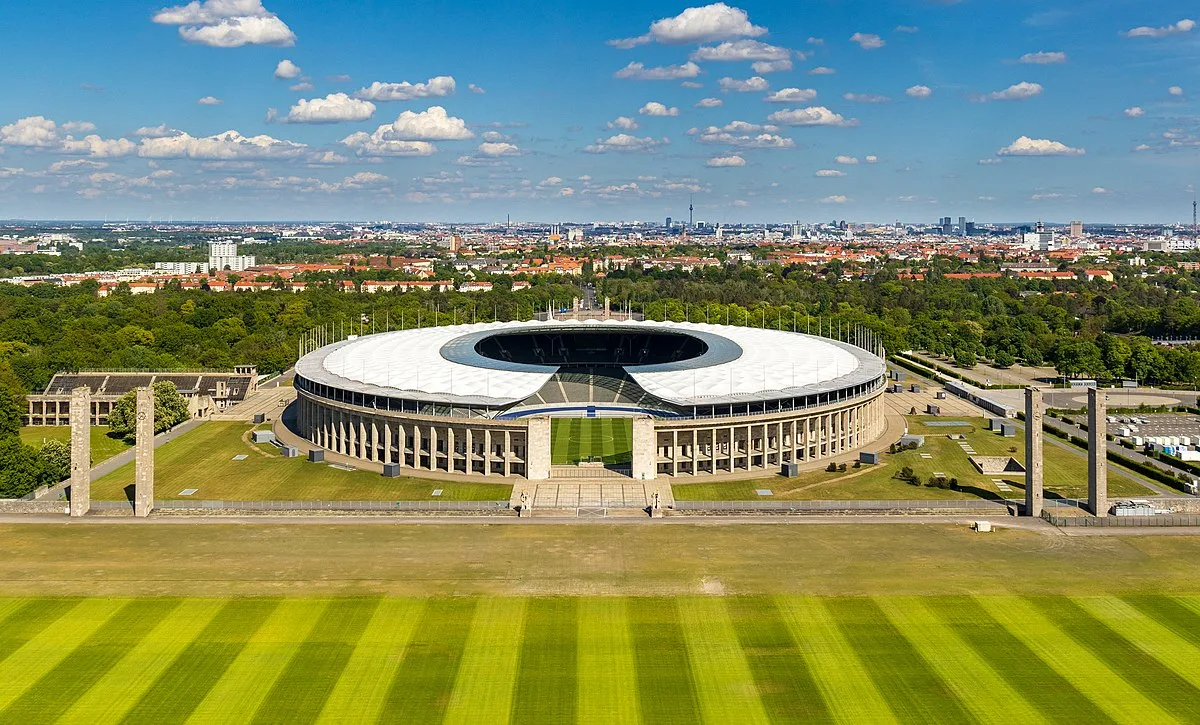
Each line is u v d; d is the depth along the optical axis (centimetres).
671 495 18850
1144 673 11362
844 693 10912
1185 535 16288
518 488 19325
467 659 11656
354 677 11231
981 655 11788
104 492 19075
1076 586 13900
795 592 13650
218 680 11169
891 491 19300
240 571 14425
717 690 10969
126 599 13350
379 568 14562
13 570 14450
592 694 10875
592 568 14588
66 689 10975
